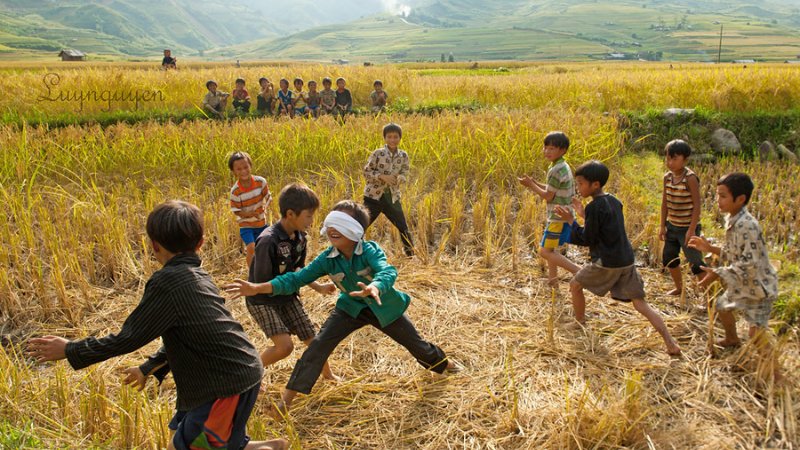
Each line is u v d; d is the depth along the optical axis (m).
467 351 5.02
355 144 10.51
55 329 5.52
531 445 3.89
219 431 2.96
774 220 8.31
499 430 4.06
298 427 4.14
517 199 9.01
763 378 4.31
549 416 4.11
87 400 4.00
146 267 6.59
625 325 5.36
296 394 4.43
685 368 4.65
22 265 6.29
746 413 4.08
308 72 19.44
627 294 4.96
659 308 5.70
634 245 7.27
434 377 4.64
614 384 4.48
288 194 4.16
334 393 4.46
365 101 18.05
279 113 15.97
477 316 5.62
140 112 15.67
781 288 5.62
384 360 4.89
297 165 10.27
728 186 4.33
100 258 6.80
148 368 3.37
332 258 4.11
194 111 15.84
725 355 4.77
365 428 4.16
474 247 7.41
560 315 5.60
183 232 2.91
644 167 11.09
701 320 5.41
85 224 7.48
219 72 19.05
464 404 4.32
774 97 14.38
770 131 13.70
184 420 3.01
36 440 3.61
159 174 10.07
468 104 16.81
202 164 10.09
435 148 10.16
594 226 4.88
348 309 4.24
